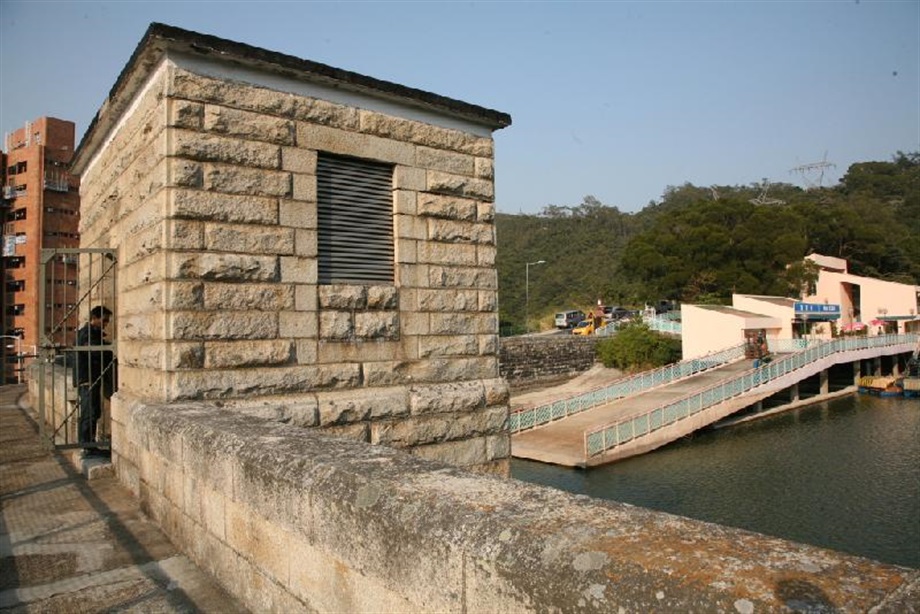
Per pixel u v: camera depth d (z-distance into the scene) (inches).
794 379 1459.2
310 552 130.6
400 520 104.5
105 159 388.8
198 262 276.7
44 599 167.2
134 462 262.5
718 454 1050.7
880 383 1716.3
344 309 323.0
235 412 229.9
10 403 632.4
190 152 277.6
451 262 371.6
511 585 82.9
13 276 2052.2
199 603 163.9
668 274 2341.3
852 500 800.3
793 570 68.9
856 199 3944.4
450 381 364.2
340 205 334.0
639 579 71.6
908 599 60.7
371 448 150.4
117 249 343.3
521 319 3250.5
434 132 369.4
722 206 2513.5
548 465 995.3
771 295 2269.9
